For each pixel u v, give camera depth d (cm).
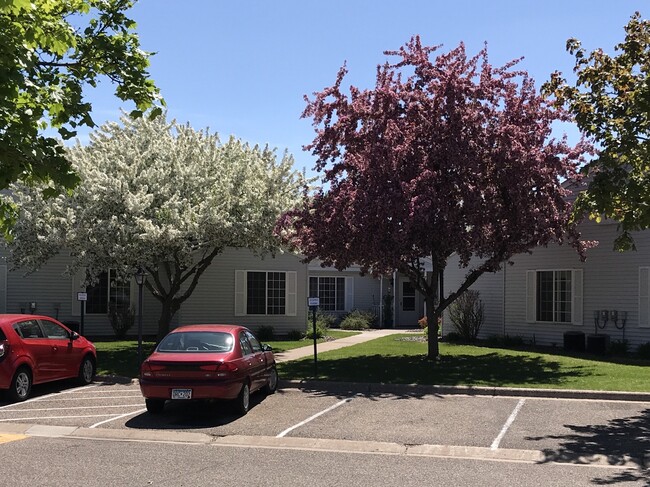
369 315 3067
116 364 1609
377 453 800
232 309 2417
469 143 1379
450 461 758
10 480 674
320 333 2459
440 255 1528
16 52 517
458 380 1301
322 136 1506
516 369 1456
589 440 847
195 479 680
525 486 652
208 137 1892
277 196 1791
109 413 1059
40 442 864
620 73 982
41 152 527
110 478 683
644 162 982
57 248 1778
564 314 1944
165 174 1712
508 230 1473
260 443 855
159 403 1039
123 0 645
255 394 1211
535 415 1013
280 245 1853
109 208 1641
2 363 1131
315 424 957
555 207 1465
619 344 1752
